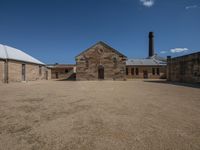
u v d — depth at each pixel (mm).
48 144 3580
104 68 32031
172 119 5293
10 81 22891
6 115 5805
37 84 20766
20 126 4711
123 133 4152
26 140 3793
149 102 8117
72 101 8398
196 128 4480
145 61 44969
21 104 7660
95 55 32188
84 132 4234
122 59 32031
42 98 9336
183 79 25719
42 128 4543
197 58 21828
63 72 46406
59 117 5559
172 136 3957
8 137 3967
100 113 6043
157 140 3740
